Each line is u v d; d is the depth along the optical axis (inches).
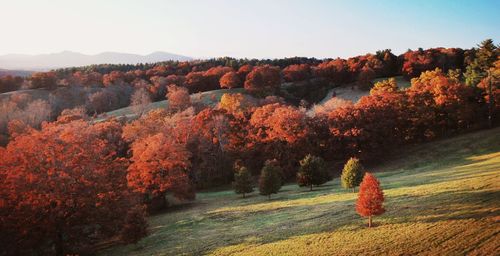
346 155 2506.2
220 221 1451.8
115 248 1338.6
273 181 1807.3
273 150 2578.7
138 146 2068.2
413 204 1140.5
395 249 830.5
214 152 2805.1
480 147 2132.1
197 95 4958.2
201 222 1485.0
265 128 2763.3
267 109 2861.7
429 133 2694.4
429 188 1310.3
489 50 3693.4
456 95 2600.9
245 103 4037.9
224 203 1867.6
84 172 1446.9
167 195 2423.7
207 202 1995.6
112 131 3275.1
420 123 2669.8
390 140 2479.1
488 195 1054.4
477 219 896.3
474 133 2486.5
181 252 1115.9
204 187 2709.2
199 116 2930.6
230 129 2896.2
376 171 2218.3
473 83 3235.7
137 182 1905.8
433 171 1797.5
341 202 1393.9
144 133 2913.4
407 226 956.6
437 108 2664.9
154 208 1966.0
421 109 2615.7
